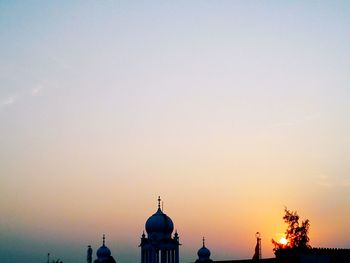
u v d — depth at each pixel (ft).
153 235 403.34
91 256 465.88
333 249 347.77
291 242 420.77
